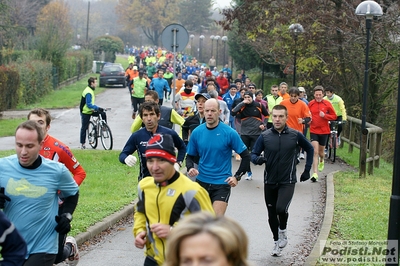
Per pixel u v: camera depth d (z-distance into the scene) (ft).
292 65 106.22
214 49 327.47
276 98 64.64
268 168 31.58
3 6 148.77
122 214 38.93
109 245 33.32
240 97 66.23
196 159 30.83
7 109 118.21
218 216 11.10
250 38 108.47
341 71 99.86
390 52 88.02
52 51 178.09
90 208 39.24
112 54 340.59
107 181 49.37
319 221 39.34
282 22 97.60
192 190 19.36
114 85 187.52
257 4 104.68
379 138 62.69
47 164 20.75
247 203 44.62
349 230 34.83
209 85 65.31
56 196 21.30
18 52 170.30
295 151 31.60
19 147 20.08
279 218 31.42
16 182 20.27
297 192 48.75
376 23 84.12
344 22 89.10
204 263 10.57
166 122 40.14
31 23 249.75
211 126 30.07
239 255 10.77
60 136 82.74
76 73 214.90
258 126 56.08
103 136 69.77
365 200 43.57
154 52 368.27
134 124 35.94
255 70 173.37
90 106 69.51
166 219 19.34
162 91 98.68
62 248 22.81
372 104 100.53
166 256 10.92
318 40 94.58
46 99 141.38
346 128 80.02
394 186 24.45
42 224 20.51
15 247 15.42
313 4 93.45
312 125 56.95
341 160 67.82
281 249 31.73
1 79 108.47
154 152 19.17
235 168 58.75
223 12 109.70
